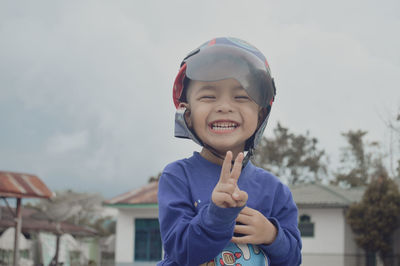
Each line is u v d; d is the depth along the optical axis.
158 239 23.17
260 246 1.79
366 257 23.77
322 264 22.56
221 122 1.81
